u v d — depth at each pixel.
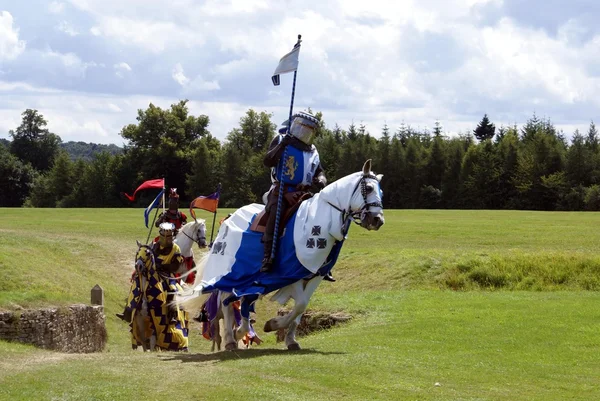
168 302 17.48
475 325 16.03
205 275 13.59
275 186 12.80
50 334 19.12
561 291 22.59
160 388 9.87
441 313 18.08
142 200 106.81
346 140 109.81
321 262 12.17
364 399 9.28
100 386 9.98
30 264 26.08
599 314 16.95
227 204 100.25
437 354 12.72
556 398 9.55
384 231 40.03
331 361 11.36
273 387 9.82
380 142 102.50
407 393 9.56
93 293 22.25
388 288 25.31
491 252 27.75
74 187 111.00
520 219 50.91
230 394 9.45
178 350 17.52
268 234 12.48
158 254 17.64
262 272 12.57
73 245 32.44
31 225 41.75
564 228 41.00
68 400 9.34
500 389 10.01
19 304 19.38
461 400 9.27
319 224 12.11
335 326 18.70
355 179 12.13
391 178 100.00
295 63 13.35
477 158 96.81
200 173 101.75
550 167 92.88
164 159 107.38
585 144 97.50
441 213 62.44
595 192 86.19
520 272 24.86
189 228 20.12
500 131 113.19
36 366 11.71
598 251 28.67
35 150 142.25
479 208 95.88
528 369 11.45
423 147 102.69
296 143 12.90
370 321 17.98
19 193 122.25
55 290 24.25
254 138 120.12
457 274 25.34
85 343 20.78
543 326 15.64
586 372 11.27
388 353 12.66
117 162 109.44
